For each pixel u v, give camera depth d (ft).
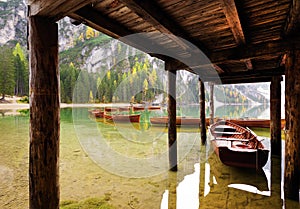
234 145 15.12
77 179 12.12
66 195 10.00
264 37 9.34
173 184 11.25
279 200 9.11
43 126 5.48
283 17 7.26
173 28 7.80
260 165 11.38
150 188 10.77
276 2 6.20
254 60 14.19
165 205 8.95
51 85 5.63
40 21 5.52
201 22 7.81
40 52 5.48
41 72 5.48
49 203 5.55
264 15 7.07
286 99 8.87
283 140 22.33
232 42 10.18
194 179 11.90
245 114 67.15
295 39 8.36
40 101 5.47
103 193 10.23
